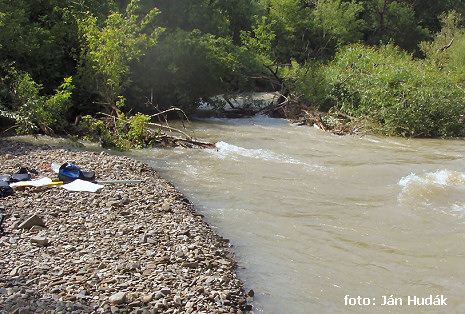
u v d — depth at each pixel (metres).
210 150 13.75
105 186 9.23
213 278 5.97
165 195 9.06
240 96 22.28
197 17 24.84
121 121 14.41
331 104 20.56
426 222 8.45
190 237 7.25
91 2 18.09
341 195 9.87
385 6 42.28
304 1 39.97
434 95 17.75
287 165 12.20
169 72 19.17
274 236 7.78
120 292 5.38
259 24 27.62
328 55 34.75
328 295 6.03
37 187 8.65
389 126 17.48
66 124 14.82
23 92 14.24
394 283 6.38
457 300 5.98
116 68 15.62
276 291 6.06
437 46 32.22
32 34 15.81
